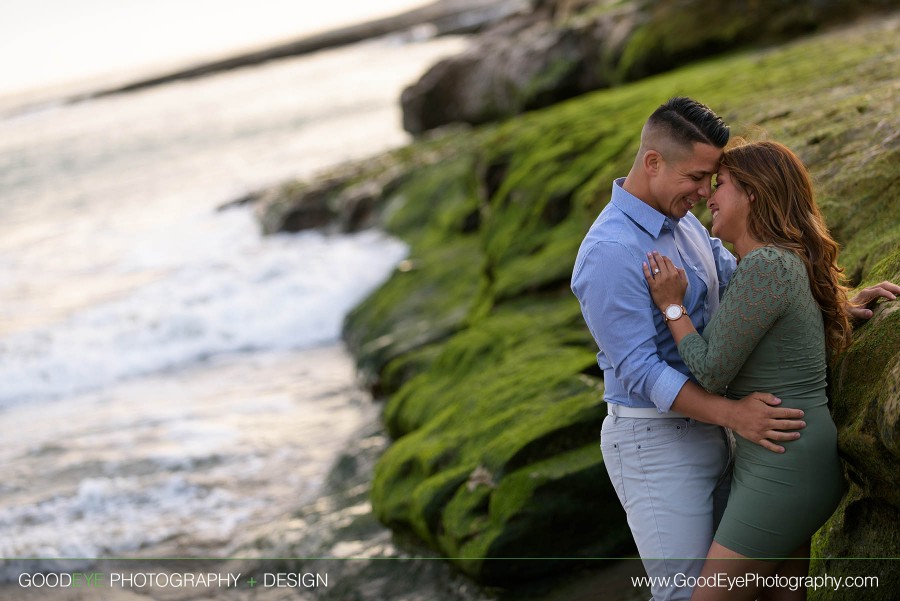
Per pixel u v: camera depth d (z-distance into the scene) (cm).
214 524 624
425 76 2225
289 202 1539
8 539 624
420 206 1298
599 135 873
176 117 4594
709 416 279
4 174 3256
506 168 1027
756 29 1252
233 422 819
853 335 315
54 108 8381
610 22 1616
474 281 923
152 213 2050
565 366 554
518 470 464
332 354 994
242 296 1159
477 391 587
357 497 614
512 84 1827
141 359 1040
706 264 307
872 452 279
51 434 844
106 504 671
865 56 714
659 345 295
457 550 464
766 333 277
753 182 284
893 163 431
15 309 1306
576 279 295
